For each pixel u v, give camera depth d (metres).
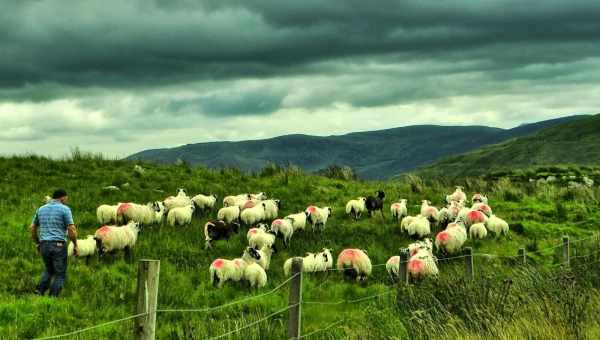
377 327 9.76
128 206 19.20
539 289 10.44
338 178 34.03
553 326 8.58
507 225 21.52
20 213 19.31
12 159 27.50
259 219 21.45
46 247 12.06
